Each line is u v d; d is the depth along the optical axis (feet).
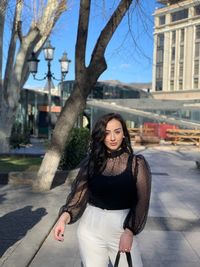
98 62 36.14
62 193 36.78
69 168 47.37
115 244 11.46
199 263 19.62
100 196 11.41
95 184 11.43
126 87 203.51
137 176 11.35
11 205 31.17
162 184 46.16
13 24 57.62
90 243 11.52
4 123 60.85
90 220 11.50
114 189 11.28
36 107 152.97
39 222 25.38
